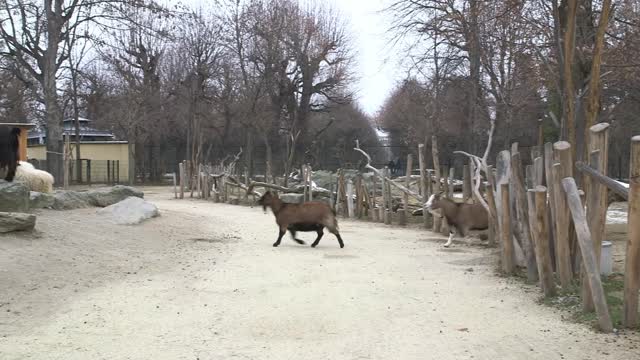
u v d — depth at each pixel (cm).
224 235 1605
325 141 4762
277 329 710
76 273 1021
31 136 6066
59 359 602
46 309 800
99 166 5025
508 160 1126
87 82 5450
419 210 2005
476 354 618
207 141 4838
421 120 3450
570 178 734
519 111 2292
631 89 1652
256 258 1237
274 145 4662
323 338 675
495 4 1451
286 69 4462
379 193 2589
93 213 1681
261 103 4341
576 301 820
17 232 1220
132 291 913
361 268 1125
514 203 1112
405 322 741
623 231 1591
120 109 4725
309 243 1496
